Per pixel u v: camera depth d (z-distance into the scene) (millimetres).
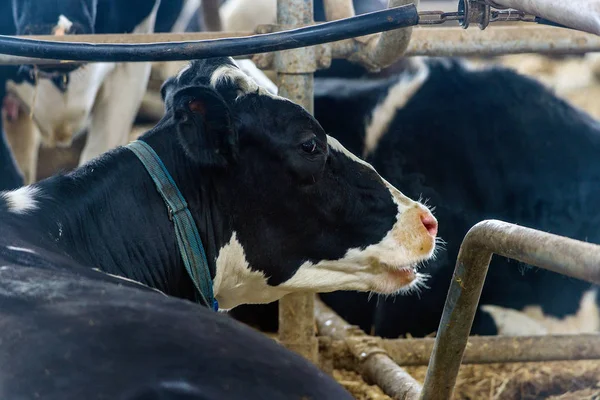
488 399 6707
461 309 3246
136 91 10617
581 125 7820
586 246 2576
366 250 4441
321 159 4207
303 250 4363
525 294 7562
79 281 2875
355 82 7965
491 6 3557
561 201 7684
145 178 4000
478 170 7699
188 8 10406
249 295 4535
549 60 8852
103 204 3850
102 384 2293
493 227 2982
